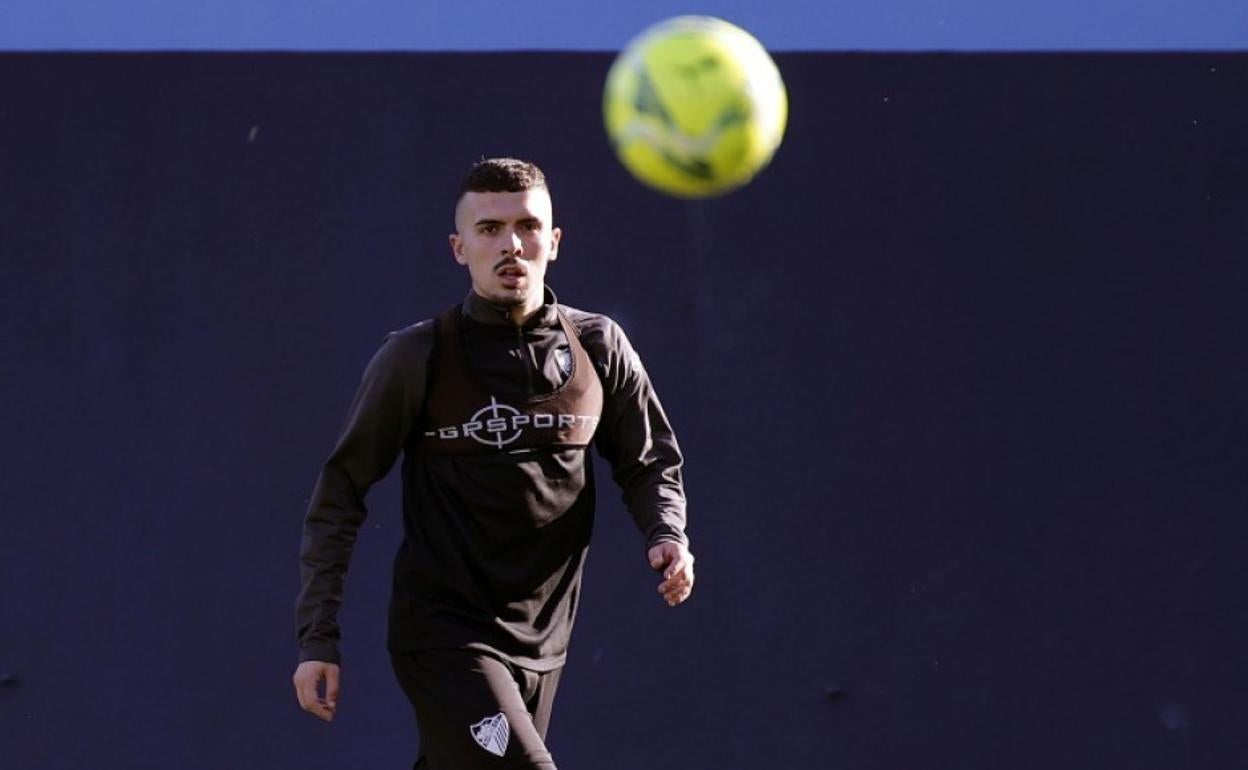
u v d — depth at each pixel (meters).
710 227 25.25
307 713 24.45
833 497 25.08
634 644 24.78
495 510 15.65
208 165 24.78
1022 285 25.48
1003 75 25.66
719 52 15.14
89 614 24.23
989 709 25.02
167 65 24.81
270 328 24.70
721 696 24.78
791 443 25.09
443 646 15.58
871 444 25.19
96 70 24.70
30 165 24.56
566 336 16.05
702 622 24.84
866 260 25.36
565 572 16.25
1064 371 25.44
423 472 15.89
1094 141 25.70
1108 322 25.53
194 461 24.50
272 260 24.77
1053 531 25.27
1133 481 25.41
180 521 24.44
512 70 25.17
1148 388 25.50
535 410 15.73
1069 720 25.11
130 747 24.16
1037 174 25.62
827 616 24.97
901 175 25.48
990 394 25.34
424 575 15.76
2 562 24.17
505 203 15.66
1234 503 25.45
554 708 24.58
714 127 14.95
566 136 25.17
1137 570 25.31
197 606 24.41
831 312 25.27
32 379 24.38
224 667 24.39
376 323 24.80
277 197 24.83
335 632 15.80
